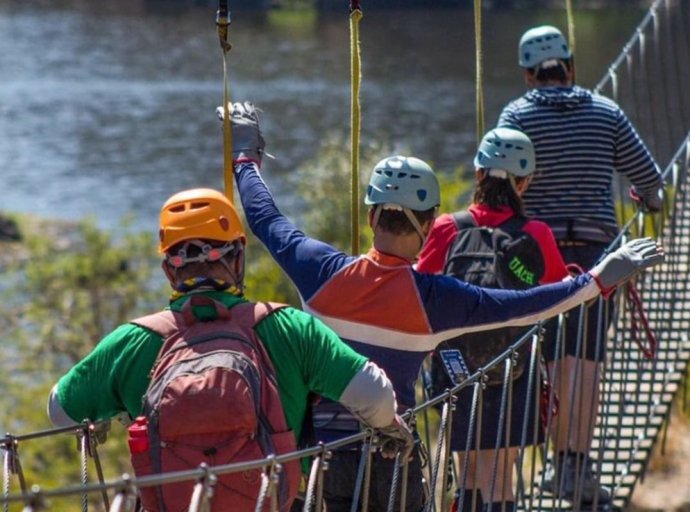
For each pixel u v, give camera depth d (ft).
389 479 42.75
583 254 61.57
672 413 102.12
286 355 36.88
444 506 44.27
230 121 46.83
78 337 317.63
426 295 42.68
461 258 52.60
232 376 35.06
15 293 333.42
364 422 37.45
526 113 62.28
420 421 99.86
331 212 282.77
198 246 37.35
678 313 78.18
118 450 211.82
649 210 65.00
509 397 47.75
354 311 42.93
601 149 62.08
